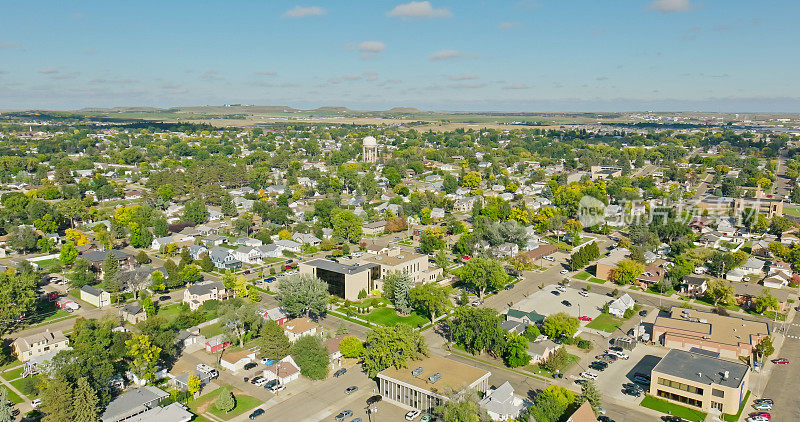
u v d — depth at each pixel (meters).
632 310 150.88
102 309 152.12
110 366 103.44
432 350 127.44
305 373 113.62
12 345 125.00
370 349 115.38
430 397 98.94
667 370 107.50
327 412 100.75
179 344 127.12
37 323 141.75
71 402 92.06
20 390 107.56
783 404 103.56
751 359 119.81
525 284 176.88
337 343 123.69
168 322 135.25
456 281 178.25
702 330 129.62
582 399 98.62
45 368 106.31
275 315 141.88
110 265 162.88
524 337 121.25
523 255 192.88
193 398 105.06
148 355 110.31
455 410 90.44
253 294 154.12
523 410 99.06
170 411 97.00
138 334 119.31
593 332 138.12
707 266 190.50
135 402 99.31
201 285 158.25
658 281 170.62
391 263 165.88
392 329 115.12
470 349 127.31
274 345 119.75
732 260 181.25
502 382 112.12
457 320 144.00
